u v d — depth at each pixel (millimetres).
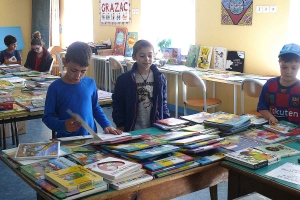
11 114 2707
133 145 1840
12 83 3818
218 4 5043
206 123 2234
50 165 1635
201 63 5289
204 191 3121
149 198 1597
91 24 8289
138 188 1503
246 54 4777
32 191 3154
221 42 5086
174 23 6051
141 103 2619
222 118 2311
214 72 4875
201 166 1705
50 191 1387
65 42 8906
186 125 2307
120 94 2635
